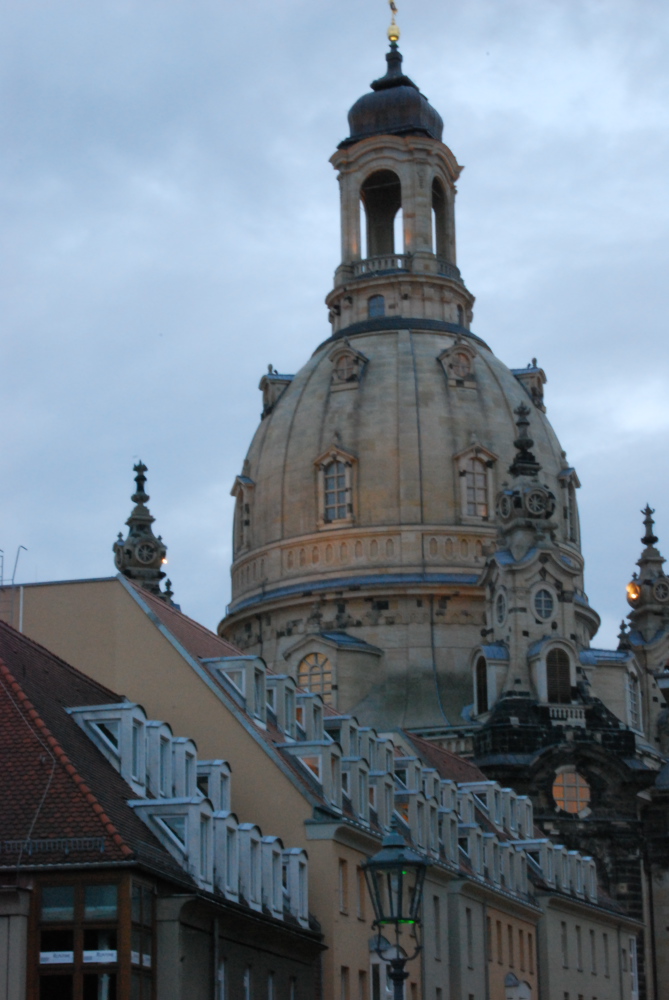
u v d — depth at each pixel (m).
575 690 144.75
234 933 61.69
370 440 158.75
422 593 153.50
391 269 171.38
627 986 121.00
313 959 69.81
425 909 81.75
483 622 153.75
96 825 52.06
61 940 51.16
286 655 153.12
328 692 150.75
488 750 140.75
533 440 153.62
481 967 89.75
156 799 58.34
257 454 166.12
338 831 71.75
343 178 176.12
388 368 162.38
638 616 177.38
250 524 164.12
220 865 60.91
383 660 152.88
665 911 149.38
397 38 183.88
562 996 105.25
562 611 147.62
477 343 169.12
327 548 157.38
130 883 51.44
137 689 72.62
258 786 71.69
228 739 72.19
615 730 143.25
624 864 140.00
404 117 176.25
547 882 106.31
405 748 104.81
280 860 67.31
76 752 56.59
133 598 73.50
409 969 78.25
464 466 157.75
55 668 63.84
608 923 117.56
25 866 51.09
